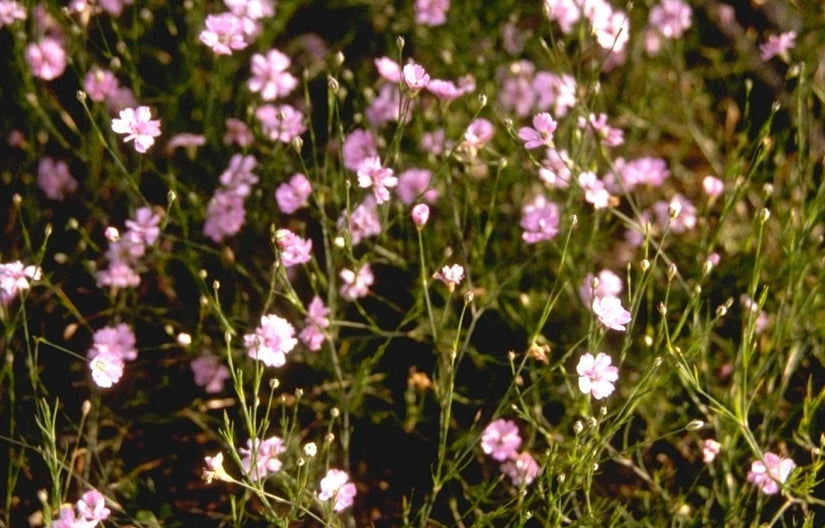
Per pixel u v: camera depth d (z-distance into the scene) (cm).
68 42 51
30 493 44
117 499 44
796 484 41
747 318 43
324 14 56
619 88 54
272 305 48
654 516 43
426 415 47
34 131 49
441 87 45
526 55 55
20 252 49
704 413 44
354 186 48
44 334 47
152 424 46
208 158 50
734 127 54
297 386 47
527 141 42
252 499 44
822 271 44
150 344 48
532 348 41
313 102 53
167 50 53
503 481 45
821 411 46
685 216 49
